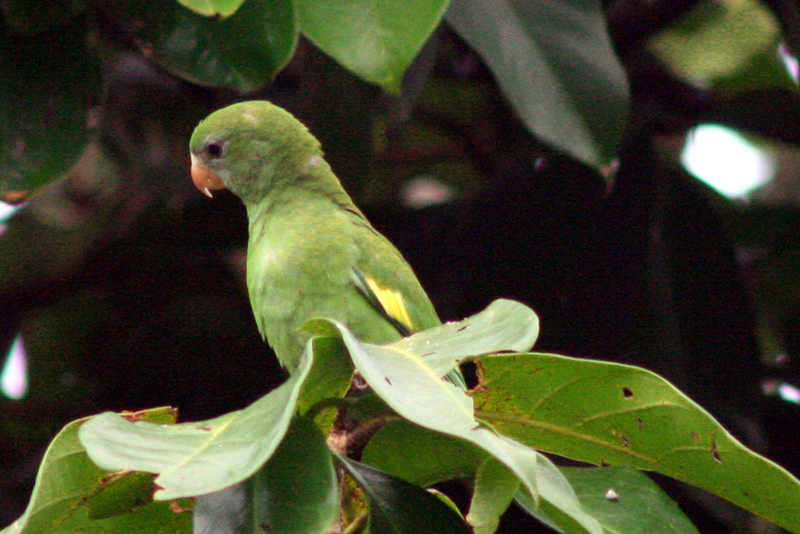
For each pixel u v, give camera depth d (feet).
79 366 25.82
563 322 22.97
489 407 12.34
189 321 25.27
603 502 13.10
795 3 24.35
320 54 21.12
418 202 29.12
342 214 19.69
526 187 23.88
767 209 27.76
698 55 30.63
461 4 17.54
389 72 13.76
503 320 10.94
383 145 22.62
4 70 18.69
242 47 17.34
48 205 26.03
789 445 24.56
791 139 26.68
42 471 10.08
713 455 11.21
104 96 19.27
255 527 9.92
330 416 12.86
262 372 24.88
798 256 27.43
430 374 10.09
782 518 11.35
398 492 11.20
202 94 26.68
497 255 23.43
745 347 23.18
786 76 30.32
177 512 12.28
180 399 24.95
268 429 9.13
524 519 21.06
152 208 26.00
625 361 22.76
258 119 20.61
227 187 21.06
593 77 17.65
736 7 29.86
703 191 26.96
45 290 25.39
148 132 26.71
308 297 18.61
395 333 18.81
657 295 23.17
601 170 17.33
